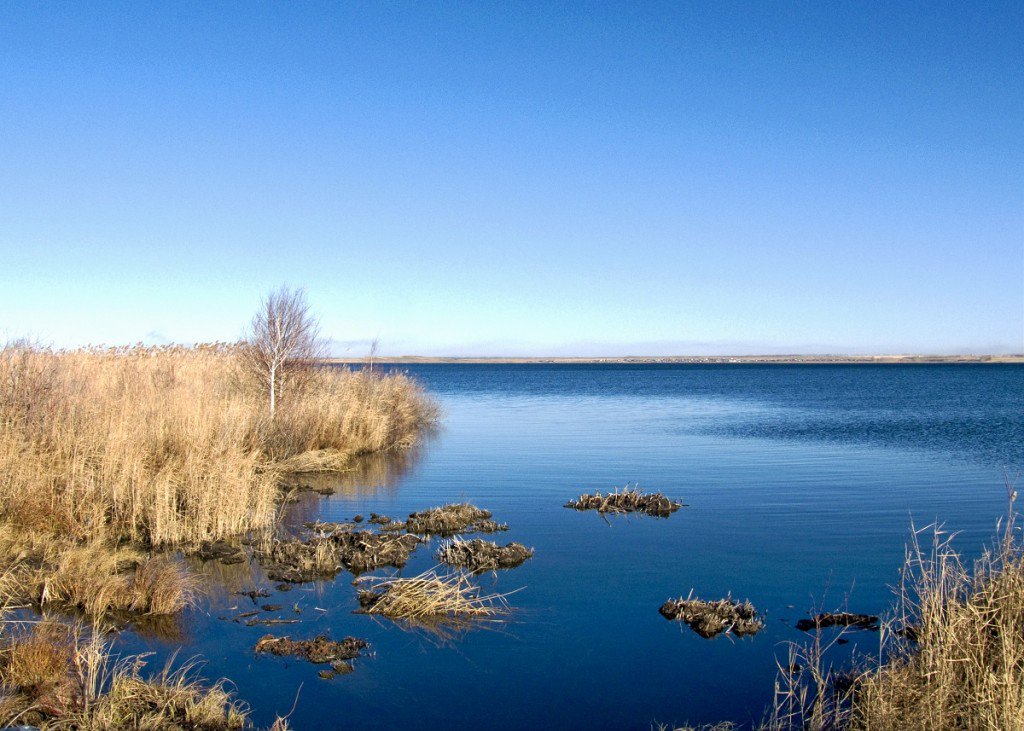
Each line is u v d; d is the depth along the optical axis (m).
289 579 9.93
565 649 7.94
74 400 14.59
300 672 7.24
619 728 6.39
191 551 10.84
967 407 44.22
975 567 7.81
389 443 23.59
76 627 7.41
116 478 11.88
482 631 8.38
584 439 26.59
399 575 10.27
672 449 23.80
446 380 93.94
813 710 6.51
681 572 10.65
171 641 7.81
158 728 5.88
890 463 20.92
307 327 22.31
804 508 14.92
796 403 47.97
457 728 6.34
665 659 7.73
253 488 14.28
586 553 11.58
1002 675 6.06
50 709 5.92
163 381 19.56
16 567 9.24
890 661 7.02
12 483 11.08
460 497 15.85
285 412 19.78
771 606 9.31
